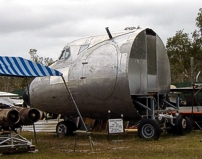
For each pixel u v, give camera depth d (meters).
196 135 16.41
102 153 11.69
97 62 15.53
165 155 10.89
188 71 39.34
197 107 19.25
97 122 19.03
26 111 12.14
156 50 16.53
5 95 26.80
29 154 11.99
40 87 17.42
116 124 14.17
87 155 11.45
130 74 14.91
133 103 15.61
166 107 17.66
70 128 17.77
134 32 15.73
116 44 15.51
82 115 16.98
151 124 14.60
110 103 15.31
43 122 22.31
